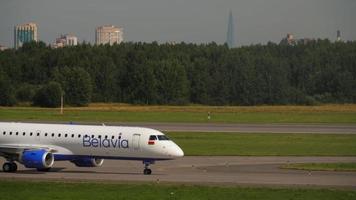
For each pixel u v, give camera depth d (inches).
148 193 6643.7
